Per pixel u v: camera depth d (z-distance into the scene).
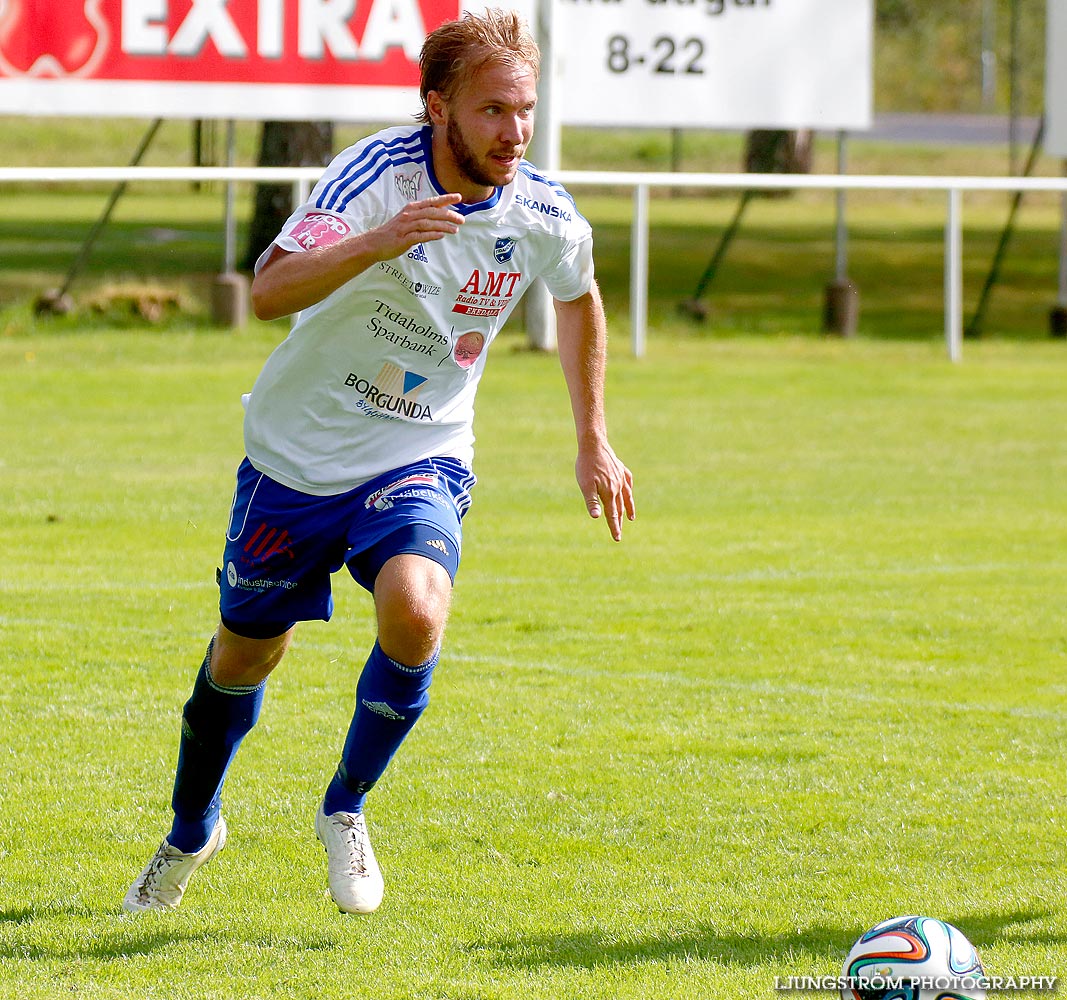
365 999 13.58
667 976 14.05
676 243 104.19
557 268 15.40
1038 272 97.56
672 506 38.66
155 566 31.42
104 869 16.72
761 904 15.85
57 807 18.56
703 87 67.56
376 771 14.49
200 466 41.72
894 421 51.81
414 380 14.87
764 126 68.31
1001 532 36.38
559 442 46.62
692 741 21.44
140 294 70.69
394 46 59.53
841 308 73.38
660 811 18.69
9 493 37.84
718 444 47.16
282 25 58.91
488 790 19.38
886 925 12.38
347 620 28.08
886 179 61.62
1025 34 195.62
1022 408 54.94
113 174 49.84
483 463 43.41
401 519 14.48
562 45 63.25
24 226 104.19
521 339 67.81
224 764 15.47
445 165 14.23
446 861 17.09
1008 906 15.73
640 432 48.75
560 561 32.72
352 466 14.93
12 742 20.89
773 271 95.12
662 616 28.50
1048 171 140.62
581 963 14.38
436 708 22.83
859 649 26.47
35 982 13.87
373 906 14.49
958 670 25.28
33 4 57.31
